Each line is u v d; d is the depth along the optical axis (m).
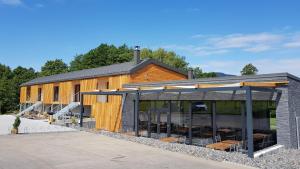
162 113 18.56
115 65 29.61
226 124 15.29
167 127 17.59
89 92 21.45
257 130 14.71
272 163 9.98
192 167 9.55
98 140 15.43
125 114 20.56
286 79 13.15
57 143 14.23
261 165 9.68
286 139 13.06
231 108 15.05
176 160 10.60
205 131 16.12
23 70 68.25
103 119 21.56
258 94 14.14
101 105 21.91
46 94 36.00
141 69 23.94
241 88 11.52
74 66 69.25
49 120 25.50
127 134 17.52
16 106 48.88
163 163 10.09
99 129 20.86
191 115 15.59
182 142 15.16
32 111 36.72
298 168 9.28
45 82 35.88
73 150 12.35
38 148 12.71
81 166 9.44
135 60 25.19
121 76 23.58
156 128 18.72
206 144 14.47
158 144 13.84
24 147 12.93
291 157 10.98
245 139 14.19
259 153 11.41
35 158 10.58
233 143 13.00
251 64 65.81
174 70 26.75
